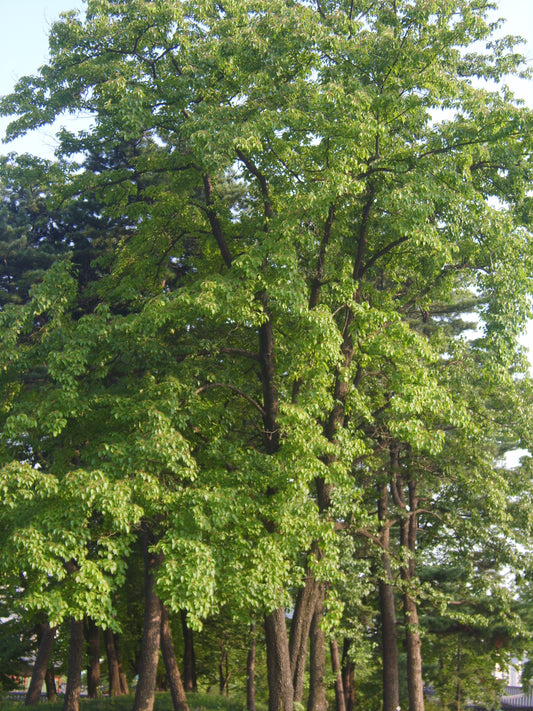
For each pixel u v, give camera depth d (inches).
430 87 752.3
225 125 683.4
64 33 764.6
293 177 761.0
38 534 592.4
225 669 1860.2
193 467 657.0
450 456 980.6
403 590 1058.7
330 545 711.1
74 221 1162.6
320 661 939.3
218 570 643.5
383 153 773.9
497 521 996.6
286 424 694.5
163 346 757.9
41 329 751.1
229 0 741.3
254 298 726.5
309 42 706.2
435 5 733.3
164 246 869.2
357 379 842.2
